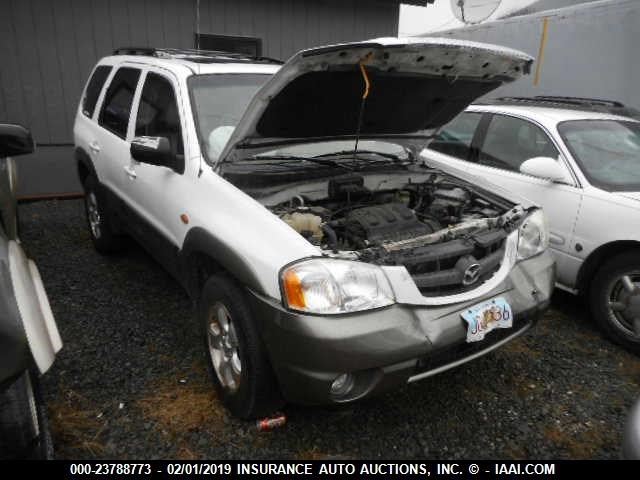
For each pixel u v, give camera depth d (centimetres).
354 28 762
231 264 232
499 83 301
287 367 212
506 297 251
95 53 636
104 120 428
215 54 427
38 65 614
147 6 641
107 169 406
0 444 189
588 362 323
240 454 236
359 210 271
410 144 355
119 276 428
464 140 459
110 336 332
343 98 275
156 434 246
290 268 209
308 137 303
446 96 306
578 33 650
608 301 343
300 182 292
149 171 328
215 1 672
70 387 279
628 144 394
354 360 203
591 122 405
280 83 242
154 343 326
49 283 411
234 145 270
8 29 589
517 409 275
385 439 249
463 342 231
